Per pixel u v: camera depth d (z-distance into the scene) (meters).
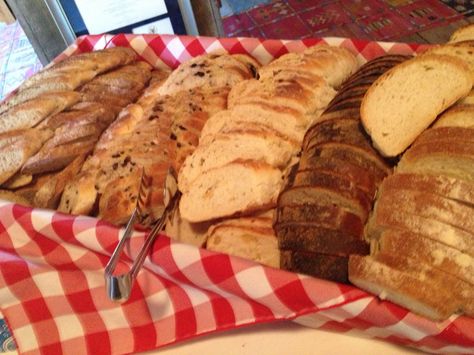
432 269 0.39
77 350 0.55
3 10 1.62
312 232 0.47
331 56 0.69
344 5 1.48
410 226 0.41
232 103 0.68
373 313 0.42
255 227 0.53
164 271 0.50
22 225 0.56
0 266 0.58
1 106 0.81
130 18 1.00
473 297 0.38
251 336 0.51
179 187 0.59
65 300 0.57
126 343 0.54
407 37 1.27
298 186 0.49
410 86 0.50
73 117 0.75
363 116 0.50
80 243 0.53
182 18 1.03
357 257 0.43
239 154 0.57
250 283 0.45
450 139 0.43
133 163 0.62
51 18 0.98
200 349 0.52
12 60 1.43
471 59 0.53
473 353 0.41
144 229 0.52
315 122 0.56
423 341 0.42
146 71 0.92
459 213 0.39
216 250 0.53
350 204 0.47
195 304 0.52
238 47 0.85
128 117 0.73
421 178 0.41
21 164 0.68
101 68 0.85
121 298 0.41
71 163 0.70
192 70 0.79
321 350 0.49
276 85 0.64
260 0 1.65
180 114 0.69
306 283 0.43
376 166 0.49
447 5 1.31
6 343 0.59
